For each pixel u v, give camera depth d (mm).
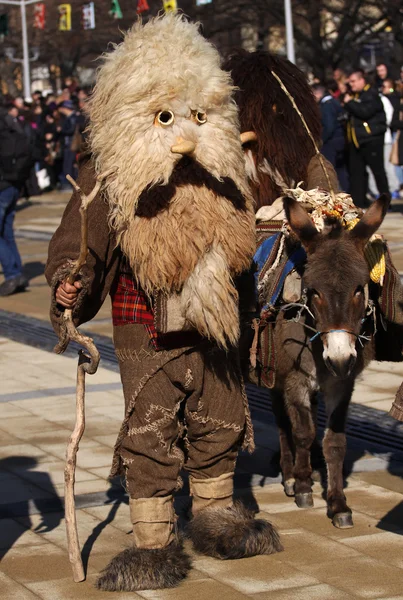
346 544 6027
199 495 5945
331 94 23641
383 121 21359
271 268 6395
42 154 31266
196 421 5691
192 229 5273
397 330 6500
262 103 6945
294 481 6938
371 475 7367
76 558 5516
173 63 5293
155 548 5559
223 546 5766
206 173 5359
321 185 6918
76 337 5285
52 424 8789
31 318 13695
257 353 6398
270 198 7027
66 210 5602
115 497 6934
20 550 6016
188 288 5305
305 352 6352
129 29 5531
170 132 5297
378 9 39281
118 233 5387
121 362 5629
